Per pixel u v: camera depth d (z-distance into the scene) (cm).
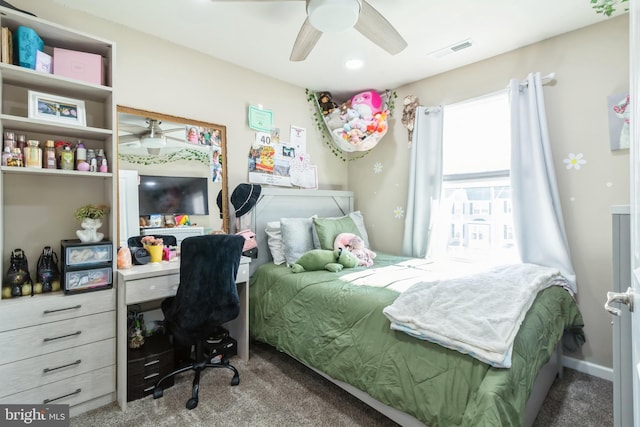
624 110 209
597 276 220
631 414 113
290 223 274
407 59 268
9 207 182
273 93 307
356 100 324
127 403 187
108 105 198
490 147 269
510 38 235
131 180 225
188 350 230
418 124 301
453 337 132
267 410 181
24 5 187
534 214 236
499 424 108
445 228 293
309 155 338
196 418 174
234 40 241
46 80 176
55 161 183
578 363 226
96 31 211
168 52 243
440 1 194
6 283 173
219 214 268
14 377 158
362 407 183
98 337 183
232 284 196
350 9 157
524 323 146
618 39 210
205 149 262
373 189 353
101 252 186
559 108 233
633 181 78
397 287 191
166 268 201
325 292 201
